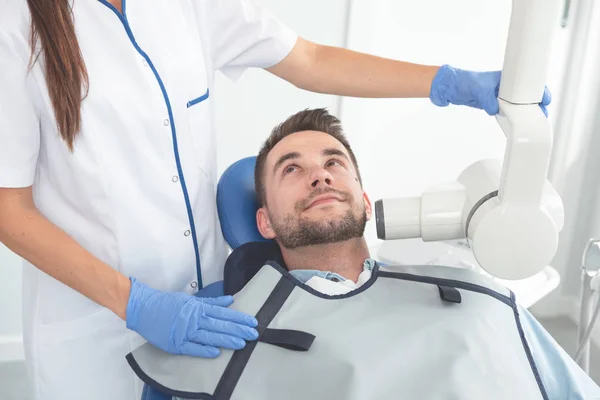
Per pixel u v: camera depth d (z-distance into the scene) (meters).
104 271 1.08
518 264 0.98
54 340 1.21
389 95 1.26
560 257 2.45
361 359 1.00
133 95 1.09
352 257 1.24
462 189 1.09
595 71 2.18
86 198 1.12
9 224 1.05
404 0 1.93
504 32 2.03
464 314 1.09
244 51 1.29
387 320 1.07
